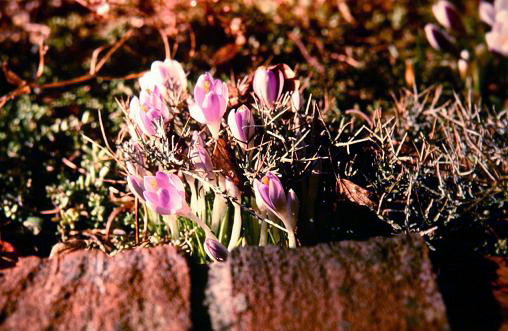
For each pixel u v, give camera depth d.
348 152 0.80
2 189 0.95
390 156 0.82
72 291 0.70
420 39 1.14
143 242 0.83
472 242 0.82
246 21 1.11
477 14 1.10
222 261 0.76
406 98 0.94
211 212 0.81
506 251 0.81
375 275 0.69
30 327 0.68
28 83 1.03
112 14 1.15
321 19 1.15
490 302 0.72
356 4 1.20
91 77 1.04
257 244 0.80
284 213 0.74
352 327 0.67
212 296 0.70
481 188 0.83
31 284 0.71
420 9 1.20
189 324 0.68
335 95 1.02
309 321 0.68
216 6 1.13
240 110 0.76
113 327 0.68
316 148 0.82
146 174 0.80
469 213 0.82
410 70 1.04
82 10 1.23
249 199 0.80
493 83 1.05
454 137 0.88
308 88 1.01
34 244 0.90
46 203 0.94
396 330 0.67
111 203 0.90
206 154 0.77
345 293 0.69
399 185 0.81
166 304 0.69
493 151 0.84
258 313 0.68
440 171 0.84
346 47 1.12
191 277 0.71
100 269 0.71
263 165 0.79
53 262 0.72
